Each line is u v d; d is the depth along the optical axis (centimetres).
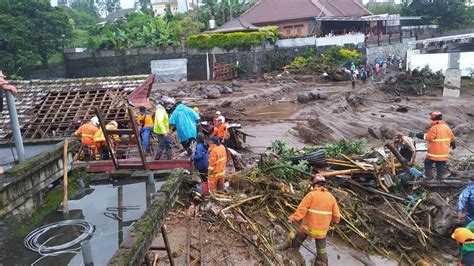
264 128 1791
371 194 916
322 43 4062
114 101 1419
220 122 1295
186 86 3222
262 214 875
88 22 7044
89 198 595
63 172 630
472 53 3688
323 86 3262
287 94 2903
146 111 1205
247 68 3781
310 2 4819
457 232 621
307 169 1015
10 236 485
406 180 914
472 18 6253
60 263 430
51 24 3700
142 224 425
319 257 688
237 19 4253
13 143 717
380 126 1986
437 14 6159
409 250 759
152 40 4150
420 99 2997
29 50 3509
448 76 3103
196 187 923
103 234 487
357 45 4112
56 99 1467
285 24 4791
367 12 5672
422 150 1348
